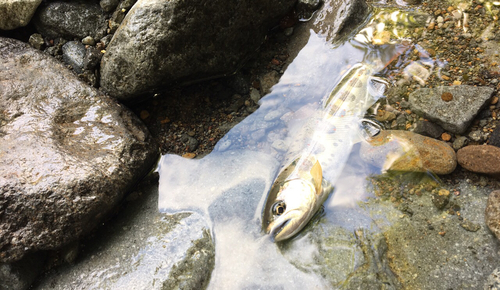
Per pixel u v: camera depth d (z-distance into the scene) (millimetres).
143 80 403
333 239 343
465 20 432
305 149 391
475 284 313
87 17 454
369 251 333
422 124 381
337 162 381
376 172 371
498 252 323
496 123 369
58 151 359
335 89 420
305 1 455
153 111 435
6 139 364
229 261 343
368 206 357
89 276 348
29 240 338
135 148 385
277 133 411
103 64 418
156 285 333
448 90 384
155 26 383
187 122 431
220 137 420
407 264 328
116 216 382
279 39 464
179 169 404
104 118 394
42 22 449
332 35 448
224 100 441
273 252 344
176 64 402
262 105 432
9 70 407
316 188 356
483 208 343
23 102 390
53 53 449
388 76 418
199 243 352
